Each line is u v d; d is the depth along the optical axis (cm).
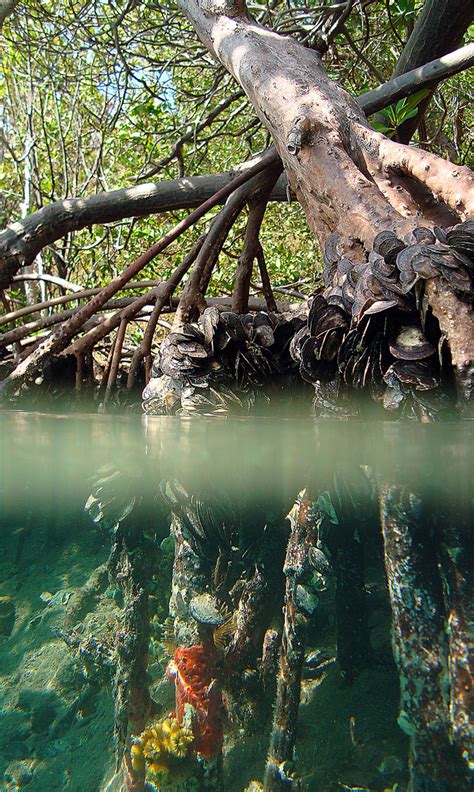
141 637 114
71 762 95
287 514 127
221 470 155
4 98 962
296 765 81
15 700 109
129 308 414
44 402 411
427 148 625
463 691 73
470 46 378
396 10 493
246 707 95
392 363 202
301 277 824
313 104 289
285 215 839
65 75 736
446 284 187
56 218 460
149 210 466
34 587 138
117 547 129
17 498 147
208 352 282
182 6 390
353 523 110
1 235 461
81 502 142
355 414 215
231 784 85
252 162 448
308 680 95
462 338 184
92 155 1044
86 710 105
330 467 148
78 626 123
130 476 155
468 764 68
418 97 374
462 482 129
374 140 288
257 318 293
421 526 106
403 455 153
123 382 552
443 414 188
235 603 116
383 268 205
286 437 188
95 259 880
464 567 91
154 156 820
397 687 89
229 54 339
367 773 75
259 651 107
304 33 536
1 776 96
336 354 219
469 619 81
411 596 87
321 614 106
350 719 84
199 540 125
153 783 87
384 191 279
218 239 405
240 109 634
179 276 413
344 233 257
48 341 411
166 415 271
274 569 118
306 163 277
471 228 190
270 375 281
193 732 92
